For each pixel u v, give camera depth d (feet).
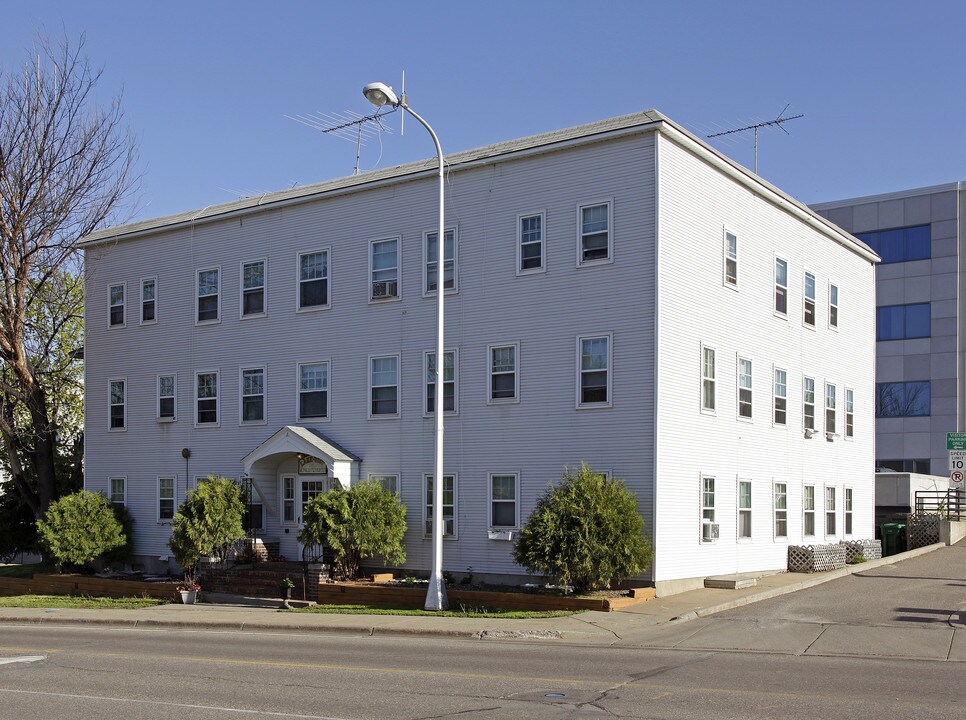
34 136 104.32
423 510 86.69
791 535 94.43
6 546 116.98
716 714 34.37
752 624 60.23
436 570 70.44
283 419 96.94
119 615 76.43
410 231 90.02
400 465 88.48
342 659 49.39
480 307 85.10
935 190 170.71
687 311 79.92
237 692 40.09
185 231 106.52
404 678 42.73
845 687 39.68
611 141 79.30
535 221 82.89
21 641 60.85
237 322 101.40
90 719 35.19
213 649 54.90
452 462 85.30
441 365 71.31
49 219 105.81
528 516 79.25
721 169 85.87
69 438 127.44
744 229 89.56
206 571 91.71
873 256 115.75
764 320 92.12
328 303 94.63
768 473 91.04
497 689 39.78
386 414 89.81
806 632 56.85
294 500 96.37
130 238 110.93
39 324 121.49
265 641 59.16
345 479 89.76
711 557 81.10
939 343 168.66
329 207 95.55
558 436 79.97
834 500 104.32
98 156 108.47
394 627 61.98
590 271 79.56
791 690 39.01
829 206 180.96
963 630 56.85
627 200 78.18
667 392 76.79
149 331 108.68
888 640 53.83
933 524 112.68
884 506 130.41
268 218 100.01
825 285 105.09
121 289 111.86
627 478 76.28
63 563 105.91
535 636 58.03
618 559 69.21
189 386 104.68
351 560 84.48
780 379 94.68
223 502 91.97
